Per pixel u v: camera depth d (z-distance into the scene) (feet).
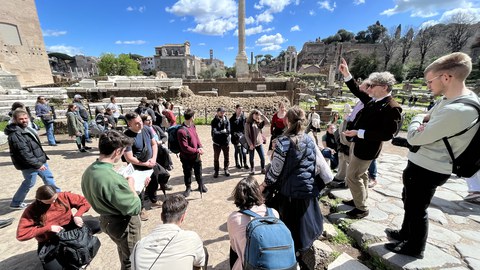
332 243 9.06
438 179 6.31
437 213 10.53
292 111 7.40
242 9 90.07
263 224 5.41
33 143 12.54
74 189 15.64
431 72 6.19
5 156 22.57
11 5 88.53
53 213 8.00
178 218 6.00
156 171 12.92
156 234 5.50
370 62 175.42
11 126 11.91
